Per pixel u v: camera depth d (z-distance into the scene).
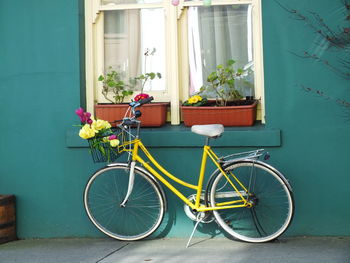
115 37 5.86
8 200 5.60
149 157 5.28
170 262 4.77
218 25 5.73
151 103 5.58
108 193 5.61
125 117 5.27
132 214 5.59
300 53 5.24
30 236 5.71
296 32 5.24
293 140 5.28
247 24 5.68
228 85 5.66
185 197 5.32
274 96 5.29
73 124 5.60
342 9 5.17
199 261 4.77
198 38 5.75
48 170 5.65
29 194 5.69
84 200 5.47
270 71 5.28
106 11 5.84
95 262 4.86
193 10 5.74
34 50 5.60
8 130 5.68
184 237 5.50
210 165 5.39
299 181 5.29
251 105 5.41
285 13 5.24
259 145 5.28
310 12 5.21
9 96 5.66
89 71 5.75
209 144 5.36
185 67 5.75
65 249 5.29
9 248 5.39
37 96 5.62
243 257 4.82
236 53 5.70
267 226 5.35
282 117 5.29
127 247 5.27
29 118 5.64
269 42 5.27
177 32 5.71
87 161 5.61
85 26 5.74
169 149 5.45
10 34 5.61
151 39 5.81
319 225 5.31
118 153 5.29
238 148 5.34
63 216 5.66
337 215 5.29
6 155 5.70
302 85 5.25
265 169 5.06
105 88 5.77
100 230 5.50
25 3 5.59
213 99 5.71
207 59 5.74
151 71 5.82
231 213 5.38
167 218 5.50
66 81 5.58
